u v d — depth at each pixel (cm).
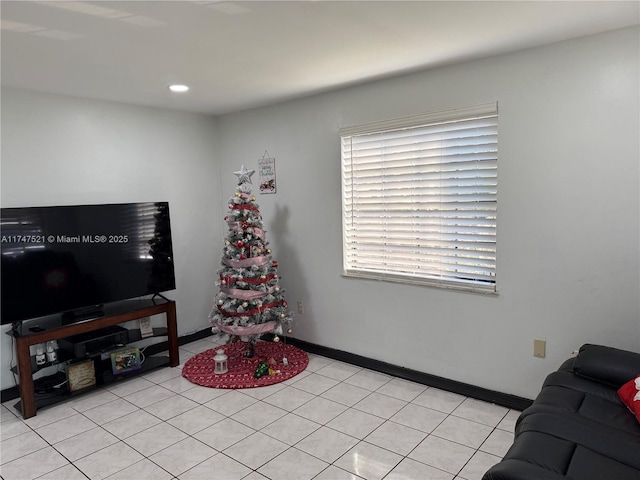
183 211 424
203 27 206
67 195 345
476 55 266
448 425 269
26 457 248
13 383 322
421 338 327
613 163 239
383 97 322
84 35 213
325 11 191
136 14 189
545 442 164
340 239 366
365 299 356
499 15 203
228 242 364
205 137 440
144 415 293
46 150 332
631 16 210
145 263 364
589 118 243
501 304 286
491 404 294
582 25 221
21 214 298
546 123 256
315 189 377
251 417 287
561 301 263
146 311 353
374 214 346
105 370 350
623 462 152
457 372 311
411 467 230
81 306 329
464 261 304
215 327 374
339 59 263
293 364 367
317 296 390
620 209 239
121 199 378
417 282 323
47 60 253
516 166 270
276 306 373
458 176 298
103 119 364
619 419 183
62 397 309
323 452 246
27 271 302
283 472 229
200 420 285
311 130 371
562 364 245
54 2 174
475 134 288
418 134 312
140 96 350
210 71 281
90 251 331
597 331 253
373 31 218
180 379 351
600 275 249
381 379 339
